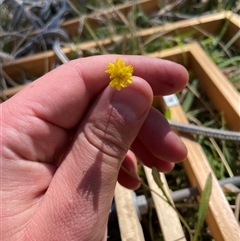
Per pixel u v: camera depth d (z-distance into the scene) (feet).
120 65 0.25
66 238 0.25
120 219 0.37
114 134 0.26
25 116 0.29
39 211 0.26
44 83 0.30
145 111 0.27
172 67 0.31
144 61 0.32
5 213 0.26
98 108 0.27
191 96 0.50
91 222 0.26
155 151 0.35
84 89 0.30
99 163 0.26
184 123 0.43
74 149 0.27
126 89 0.27
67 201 0.25
